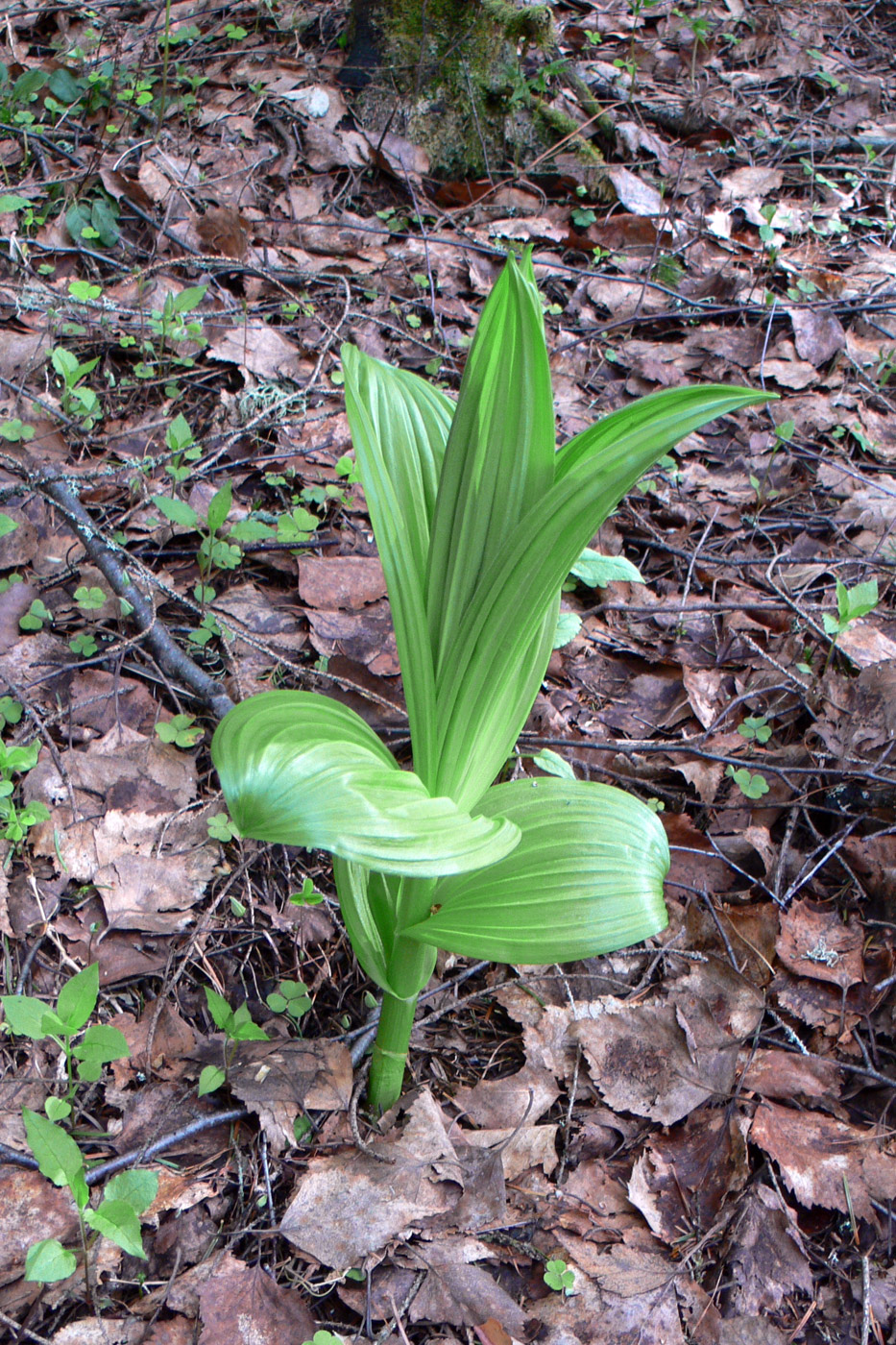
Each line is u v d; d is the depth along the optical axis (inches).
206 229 47.8
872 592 35.0
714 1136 29.9
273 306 46.1
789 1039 31.4
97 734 33.8
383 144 54.7
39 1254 24.4
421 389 27.3
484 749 26.3
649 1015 31.3
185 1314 26.7
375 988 31.6
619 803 26.8
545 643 27.1
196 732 33.6
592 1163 29.6
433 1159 28.9
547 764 31.6
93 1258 27.0
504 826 24.3
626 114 61.7
